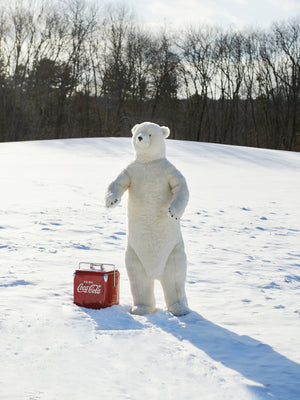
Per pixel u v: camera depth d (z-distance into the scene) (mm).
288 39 58219
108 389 3268
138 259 5332
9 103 55938
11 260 7348
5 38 54375
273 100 59969
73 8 56250
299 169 31156
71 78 58094
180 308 5266
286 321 5180
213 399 3207
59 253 8047
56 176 22031
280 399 3279
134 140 5422
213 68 60594
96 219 12133
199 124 60656
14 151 32531
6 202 13961
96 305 5199
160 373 3592
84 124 59875
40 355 3779
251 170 29422
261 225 12992
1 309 4840
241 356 4090
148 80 59781
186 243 9984
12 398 3041
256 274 7586
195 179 24094
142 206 5254
